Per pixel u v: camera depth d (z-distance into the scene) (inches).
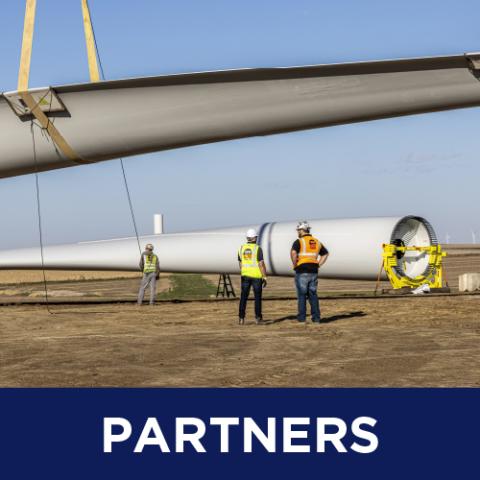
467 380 338.6
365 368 377.4
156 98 755.4
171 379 354.9
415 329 563.5
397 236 1043.9
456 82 675.4
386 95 696.4
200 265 1170.6
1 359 435.8
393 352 434.6
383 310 770.2
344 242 1022.4
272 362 403.9
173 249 1171.9
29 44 776.3
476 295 1002.7
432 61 670.5
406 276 1035.9
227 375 363.9
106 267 1211.9
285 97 722.2
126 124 769.6
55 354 454.0
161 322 685.9
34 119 793.6
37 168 844.6
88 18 762.8
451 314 700.7
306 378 351.3
